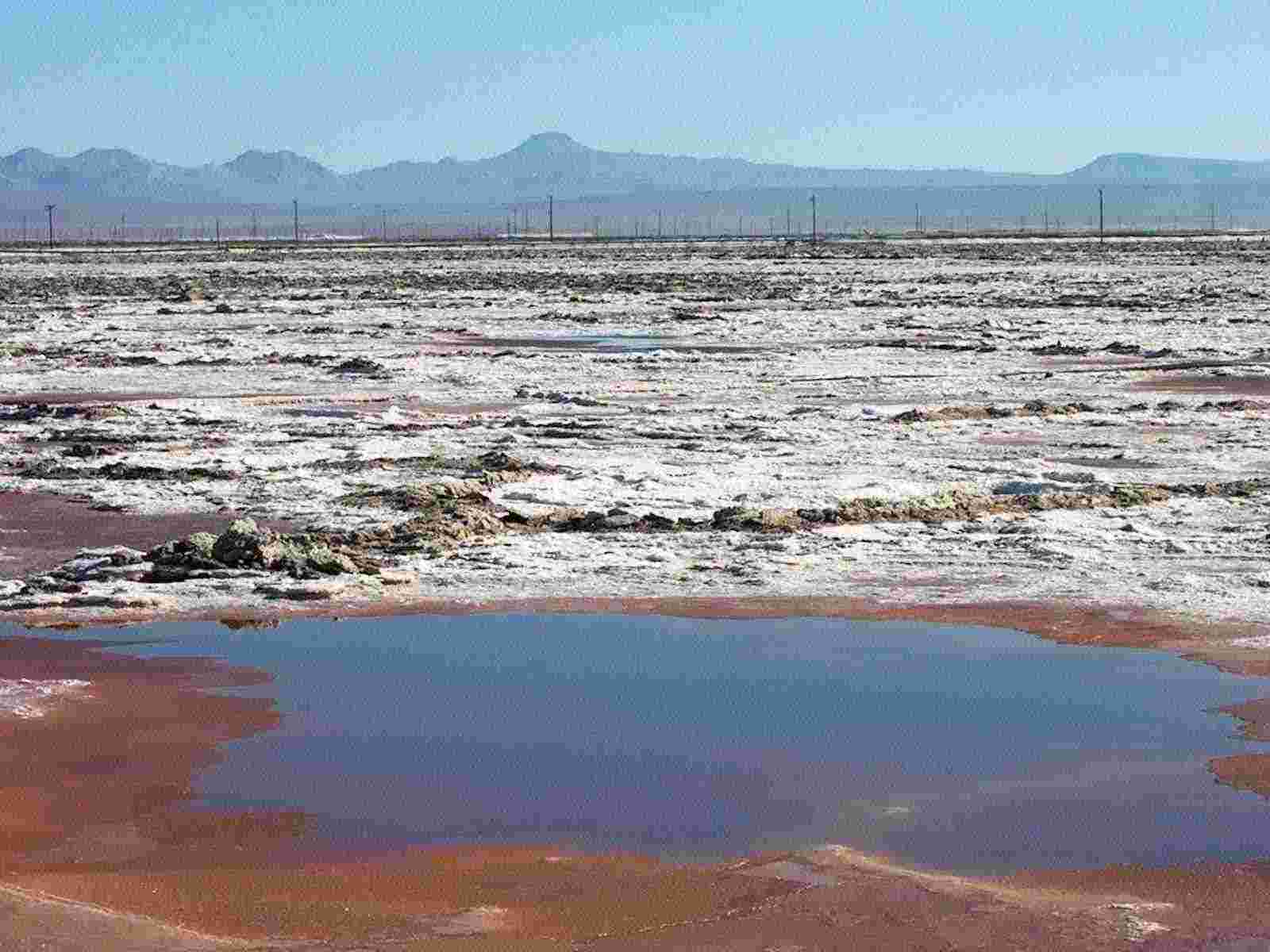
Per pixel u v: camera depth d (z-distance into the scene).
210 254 157.00
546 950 9.33
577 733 13.58
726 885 10.29
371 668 15.59
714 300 76.62
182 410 36.03
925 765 12.66
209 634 16.94
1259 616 17.02
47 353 51.06
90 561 20.22
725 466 27.42
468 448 30.02
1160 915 9.74
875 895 10.03
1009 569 19.36
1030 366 46.16
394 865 10.77
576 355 49.09
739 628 17.00
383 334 59.41
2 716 14.10
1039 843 10.97
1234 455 28.81
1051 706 14.13
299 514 23.41
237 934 9.65
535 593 18.56
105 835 11.37
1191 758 12.69
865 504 23.02
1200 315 63.62
